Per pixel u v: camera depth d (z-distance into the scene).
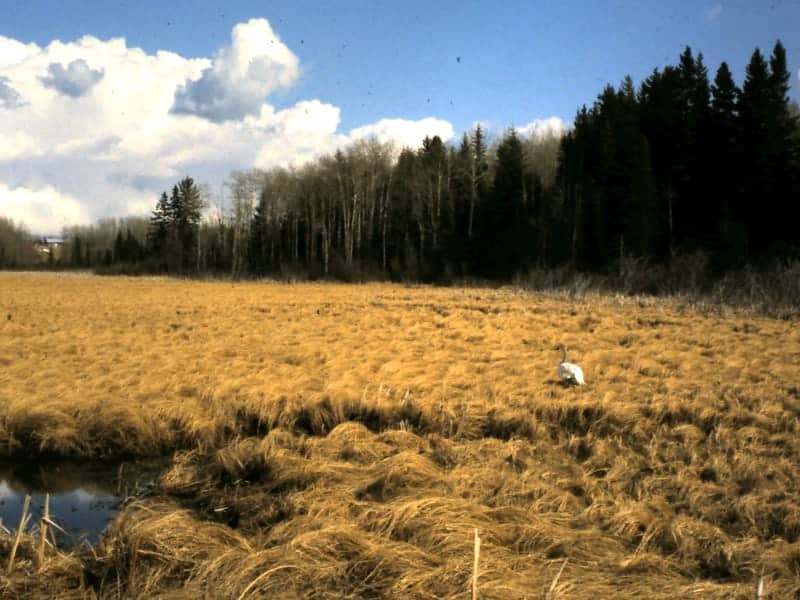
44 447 10.12
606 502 7.45
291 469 8.56
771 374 13.44
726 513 7.08
